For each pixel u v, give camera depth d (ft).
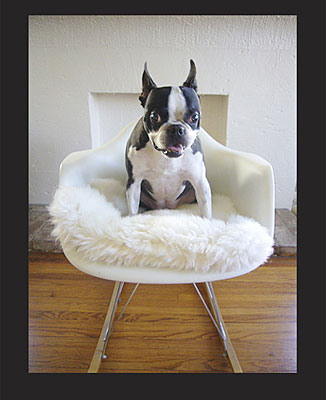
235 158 3.13
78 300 3.76
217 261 2.19
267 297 3.81
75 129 5.25
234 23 4.59
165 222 2.33
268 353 3.04
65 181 2.89
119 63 4.85
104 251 2.20
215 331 3.30
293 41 4.68
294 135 5.19
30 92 5.06
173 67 4.84
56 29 4.70
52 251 4.66
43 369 2.85
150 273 2.21
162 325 3.37
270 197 2.67
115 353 3.02
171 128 2.23
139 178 2.83
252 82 4.91
